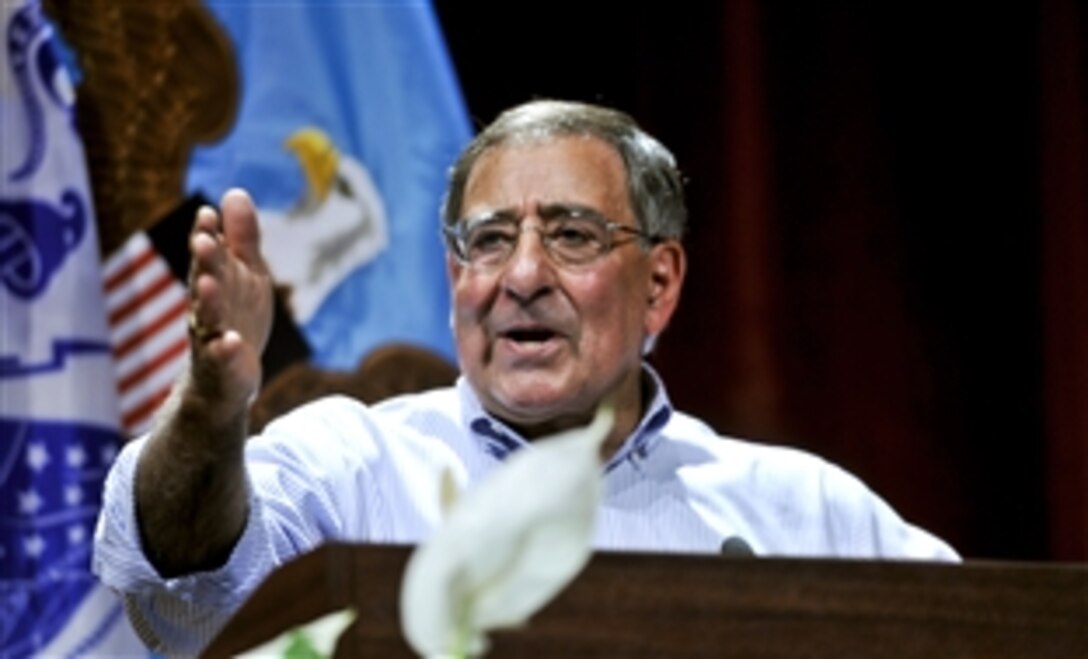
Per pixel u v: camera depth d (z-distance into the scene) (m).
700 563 2.94
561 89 9.41
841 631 2.99
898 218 9.98
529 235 4.78
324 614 2.71
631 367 4.95
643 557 2.91
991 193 10.07
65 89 5.84
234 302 3.44
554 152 4.87
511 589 1.88
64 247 5.78
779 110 9.82
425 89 6.71
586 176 4.85
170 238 6.07
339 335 6.39
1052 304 10.02
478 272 4.83
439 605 1.88
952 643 3.03
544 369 4.77
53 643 5.64
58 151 5.80
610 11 9.51
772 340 9.74
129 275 5.99
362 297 6.46
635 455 5.08
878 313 9.96
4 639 5.58
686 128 9.63
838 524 5.17
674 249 5.11
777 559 2.96
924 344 10.02
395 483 4.83
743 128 9.66
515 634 2.85
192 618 3.86
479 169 4.91
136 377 5.94
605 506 5.01
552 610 2.87
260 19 6.38
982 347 10.07
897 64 10.02
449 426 4.98
